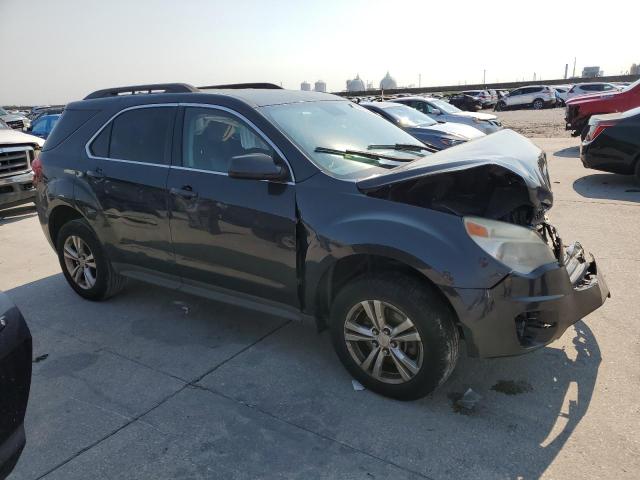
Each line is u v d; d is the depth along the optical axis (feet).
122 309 15.46
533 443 9.02
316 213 10.53
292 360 12.19
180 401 10.71
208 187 12.07
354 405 10.37
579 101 42.14
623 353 11.57
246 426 9.84
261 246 11.39
